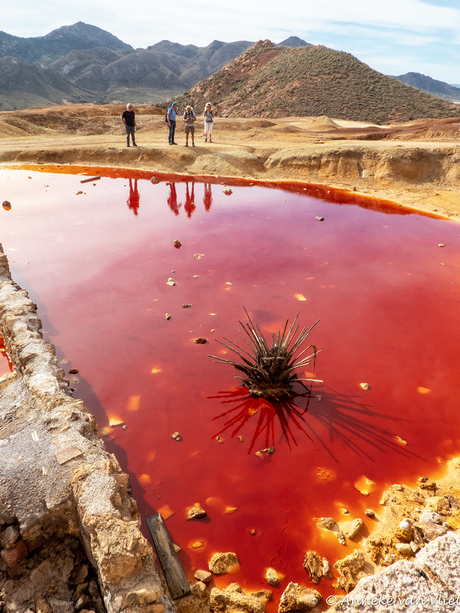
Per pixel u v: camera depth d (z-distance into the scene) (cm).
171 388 438
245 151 1764
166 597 235
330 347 517
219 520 301
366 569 267
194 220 1039
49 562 253
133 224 989
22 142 2038
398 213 1178
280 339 425
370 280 718
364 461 355
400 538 286
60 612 228
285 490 327
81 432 316
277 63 9131
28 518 250
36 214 1041
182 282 684
